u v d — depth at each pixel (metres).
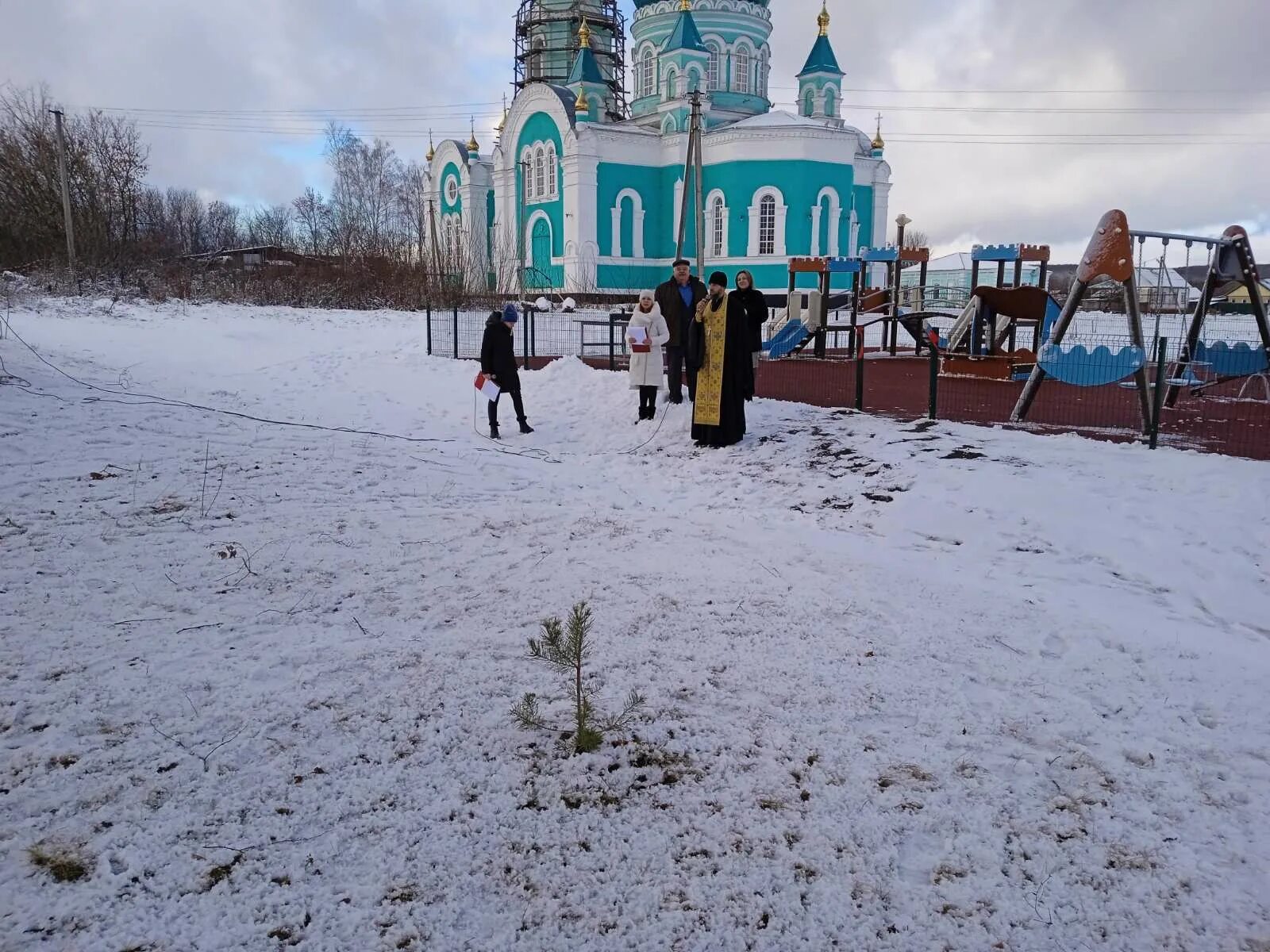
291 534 5.99
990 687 4.05
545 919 2.60
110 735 3.43
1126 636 4.59
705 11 47.34
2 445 7.70
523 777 3.28
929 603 5.03
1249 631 4.95
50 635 4.25
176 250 44.75
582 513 6.86
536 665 4.14
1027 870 2.83
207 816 2.98
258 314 27.97
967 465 7.90
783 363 17.78
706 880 2.76
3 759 3.24
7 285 28.45
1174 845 2.95
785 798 3.18
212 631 4.39
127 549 5.51
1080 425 10.05
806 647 4.38
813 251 43.88
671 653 4.30
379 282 36.00
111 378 12.62
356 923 2.56
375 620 4.63
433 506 6.96
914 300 26.39
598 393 12.74
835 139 43.72
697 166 33.72
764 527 6.74
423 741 3.49
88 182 39.97
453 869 2.79
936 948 2.52
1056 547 6.16
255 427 9.80
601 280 45.69
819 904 2.67
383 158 66.75
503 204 50.72
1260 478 6.96
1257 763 3.44
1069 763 3.42
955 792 3.22
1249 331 25.67
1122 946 2.53
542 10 53.16
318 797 3.11
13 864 2.72
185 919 2.54
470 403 13.01
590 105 49.88
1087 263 9.27
